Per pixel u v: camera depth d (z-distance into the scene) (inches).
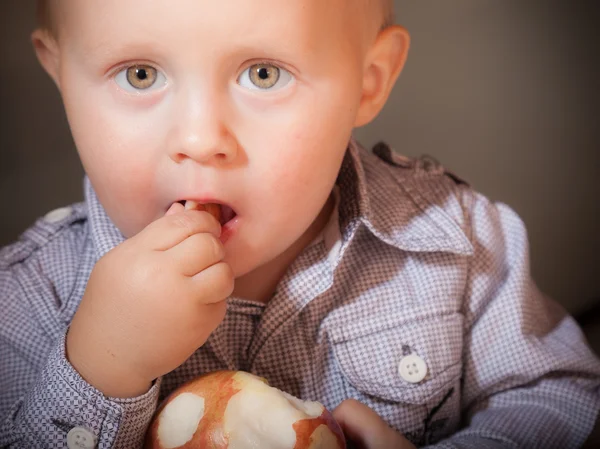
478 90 23.9
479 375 19.9
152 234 14.3
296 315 17.9
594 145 24.0
